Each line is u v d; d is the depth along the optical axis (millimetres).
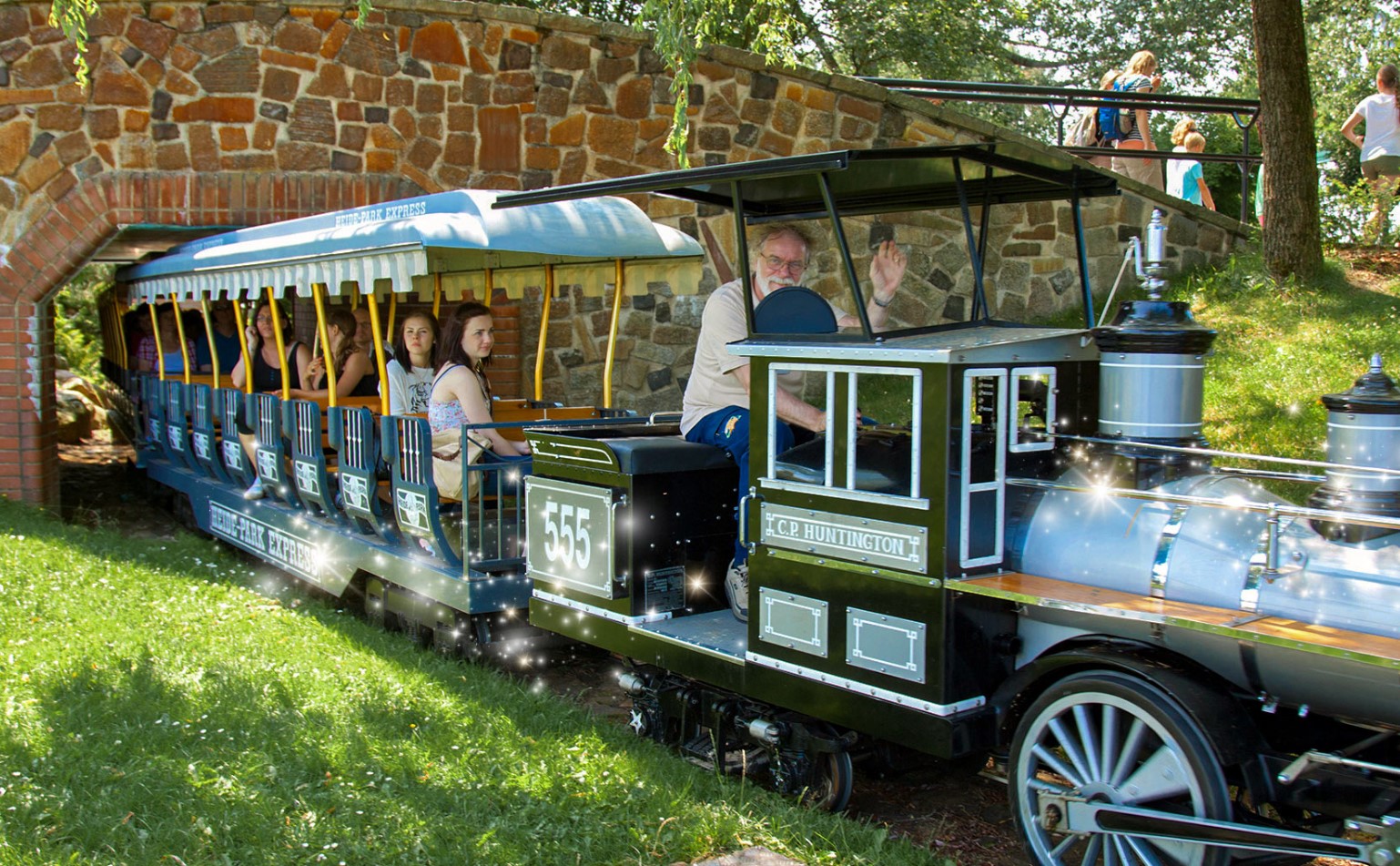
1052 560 3465
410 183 9852
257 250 7312
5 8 9211
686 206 10305
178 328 9859
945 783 4523
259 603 6773
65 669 5176
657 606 4605
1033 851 3393
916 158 3861
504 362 10352
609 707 5477
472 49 9820
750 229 5031
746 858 3545
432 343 7078
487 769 4125
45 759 4090
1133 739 3191
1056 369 3758
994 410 3582
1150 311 3576
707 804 3857
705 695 4441
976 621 3527
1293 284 8984
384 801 3801
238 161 9570
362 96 9695
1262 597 3008
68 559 7414
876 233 9508
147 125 9430
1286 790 3078
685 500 4668
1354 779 2945
